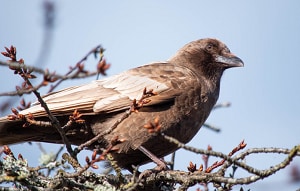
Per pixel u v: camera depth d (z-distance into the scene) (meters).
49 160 11.84
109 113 11.94
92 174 9.75
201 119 12.70
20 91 7.79
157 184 10.88
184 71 12.79
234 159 8.27
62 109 11.65
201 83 12.76
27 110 11.42
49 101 11.70
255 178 8.43
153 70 12.71
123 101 11.97
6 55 8.30
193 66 14.09
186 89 12.38
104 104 11.84
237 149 9.57
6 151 9.68
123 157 12.08
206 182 9.34
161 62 13.38
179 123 12.20
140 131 11.71
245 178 8.60
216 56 14.09
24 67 7.39
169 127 12.08
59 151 11.95
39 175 9.59
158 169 10.62
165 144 12.00
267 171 8.30
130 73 12.62
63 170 9.27
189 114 12.34
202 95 12.62
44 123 9.76
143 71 12.68
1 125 11.30
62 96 11.84
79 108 11.74
